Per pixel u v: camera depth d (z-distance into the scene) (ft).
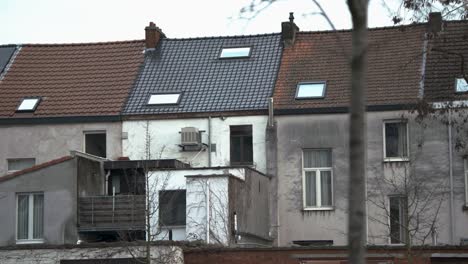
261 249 230.89
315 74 309.83
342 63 311.68
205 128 303.68
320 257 227.40
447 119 260.21
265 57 322.34
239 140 302.04
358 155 77.15
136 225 269.44
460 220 283.79
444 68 297.94
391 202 289.33
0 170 310.04
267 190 294.46
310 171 297.12
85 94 317.22
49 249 245.86
